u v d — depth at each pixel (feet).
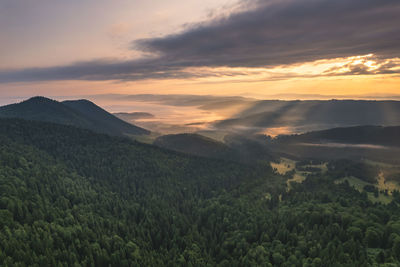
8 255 333.21
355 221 461.37
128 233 478.59
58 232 410.52
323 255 379.55
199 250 457.27
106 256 388.57
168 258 428.97
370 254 376.27
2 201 431.43
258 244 466.29
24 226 396.57
